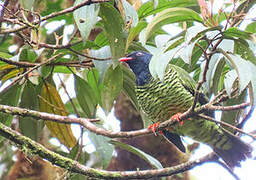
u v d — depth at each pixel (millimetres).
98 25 10438
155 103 10930
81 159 10609
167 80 10703
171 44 8141
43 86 10945
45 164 13578
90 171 8914
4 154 13359
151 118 11352
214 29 7793
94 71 11391
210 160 10492
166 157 13805
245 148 10688
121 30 9305
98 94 11367
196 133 10953
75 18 8695
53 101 11117
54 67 11367
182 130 11031
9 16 9539
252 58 8344
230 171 10570
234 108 8312
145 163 14031
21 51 9742
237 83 8930
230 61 7621
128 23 9711
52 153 8875
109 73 10484
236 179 10531
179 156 13797
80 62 9977
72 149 10555
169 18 8883
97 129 9195
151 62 8016
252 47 9562
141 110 11820
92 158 13594
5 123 10586
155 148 13914
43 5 10375
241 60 7637
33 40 10289
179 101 10750
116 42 9406
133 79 11359
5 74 10328
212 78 9484
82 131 10297
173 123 9227
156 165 9992
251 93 7777
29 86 10586
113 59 9438
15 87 10516
